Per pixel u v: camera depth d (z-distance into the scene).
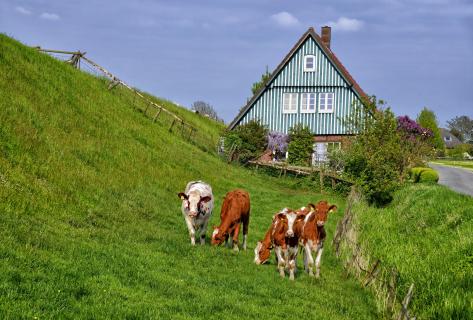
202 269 13.27
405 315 10.39
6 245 10.77
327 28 53.16
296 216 13.84
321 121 44.91
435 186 30.42
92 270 10.89
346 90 44.62
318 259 14.96
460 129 178.62
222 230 16.20
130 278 10.97
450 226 18.59
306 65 45.25
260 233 20.48
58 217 15.18
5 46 29.97
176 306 9.86
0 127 19.56
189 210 15.53
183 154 33.03
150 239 15.62
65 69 34.03
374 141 35.34
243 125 44.16
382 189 32.72
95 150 24.11
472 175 50.59
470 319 10.70
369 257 15.21
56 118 25.11
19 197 15.12
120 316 8.69
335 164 38.81
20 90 25.53
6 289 8.75
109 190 20.16
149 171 25.59
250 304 10.94
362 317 11.90
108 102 33.69
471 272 13.05
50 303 8.59
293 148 43.06
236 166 39.31
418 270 13.81
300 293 12.75
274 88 45.72
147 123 35.12
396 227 21.12
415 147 41.72
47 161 19.33
